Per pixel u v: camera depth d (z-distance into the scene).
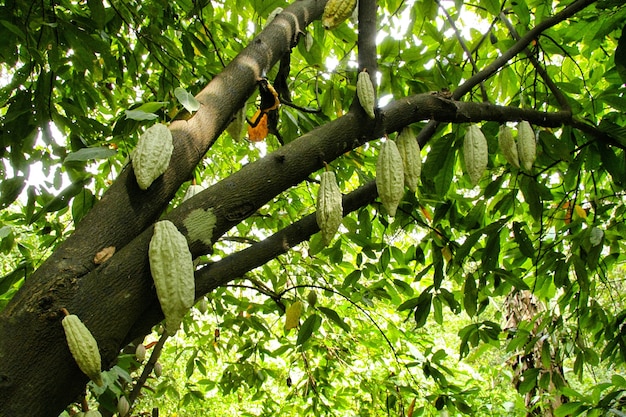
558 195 2.83
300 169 1.34
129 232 1.19
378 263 2.86
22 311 1.01
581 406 2.28
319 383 3.74
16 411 0.95
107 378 1.99
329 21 1.63
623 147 2.00
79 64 2.21
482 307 2.78
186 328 3.72
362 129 1.42
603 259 2.64
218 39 2.97
